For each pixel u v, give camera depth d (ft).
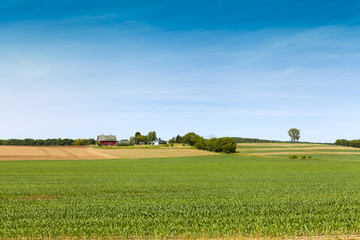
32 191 94.73
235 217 55.88
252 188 105.70
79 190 98.02
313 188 104.94
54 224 49.85
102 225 49.62
